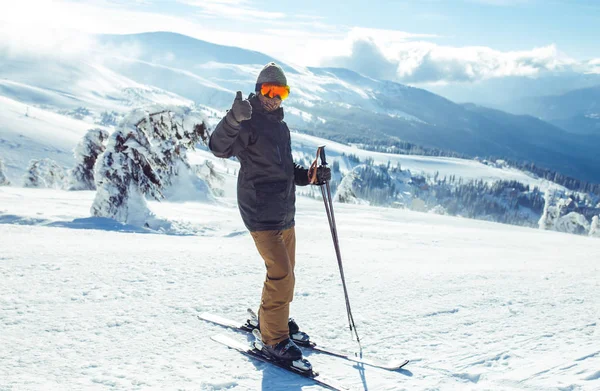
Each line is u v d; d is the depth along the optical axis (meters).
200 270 5.84
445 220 28.77
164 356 3.18
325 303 4.63
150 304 4.28
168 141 22.64
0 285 4.53
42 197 20.75
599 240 20.97
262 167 3.24
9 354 3.04
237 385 2.80
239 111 2.93
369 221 22.89
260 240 3.26
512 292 5.10
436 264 8.03
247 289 4.96
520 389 2.66
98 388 2.66
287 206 3.33
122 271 5.50
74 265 5.65
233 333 3.69
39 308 3.96
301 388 2.78
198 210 20.86
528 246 15.36
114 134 16.09
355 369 3.08
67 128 114.50
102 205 15.60
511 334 3.64
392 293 5.05
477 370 2.96
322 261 7.52
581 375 2.74
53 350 3.16
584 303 4.57
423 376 2.93
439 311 4.33
